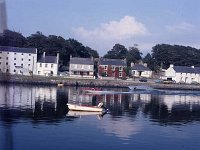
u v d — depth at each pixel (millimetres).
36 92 80312
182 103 72750
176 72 143000
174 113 54781
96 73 139625
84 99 71312
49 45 146875
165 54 174125
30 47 142250
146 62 168000
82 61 133875
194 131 38438
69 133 33562
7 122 34250
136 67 146750
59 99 67875
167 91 108375
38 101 61406
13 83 104250
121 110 55250
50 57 131500
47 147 27500
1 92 41500
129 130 37000
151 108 60312
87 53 170750
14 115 42156
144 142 31531
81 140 30797
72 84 111562
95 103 64562
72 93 84438
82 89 97625
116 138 32531
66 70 147875
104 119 44156
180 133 36875
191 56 177875
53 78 113938
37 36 147250
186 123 44250
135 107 60688
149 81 129500
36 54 127562
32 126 35656
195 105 69562
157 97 85312
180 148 30078
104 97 78375
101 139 31688
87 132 34594
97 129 36594
